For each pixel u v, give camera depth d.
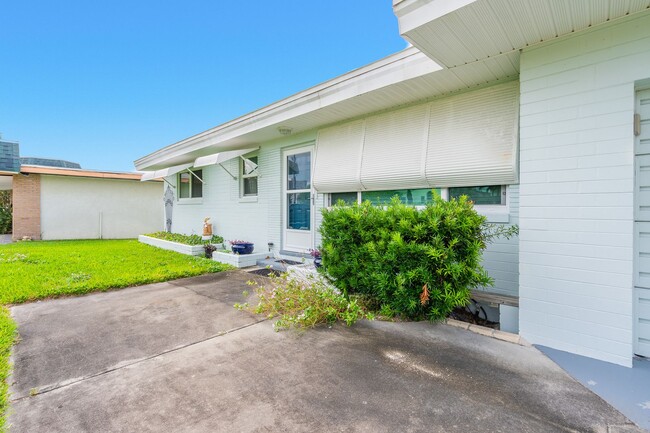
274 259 7.04
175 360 2.73
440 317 3.47
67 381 2.39
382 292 3.64
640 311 2.77
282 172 7.10
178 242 9.33
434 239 3.29
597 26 2.73
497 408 2.06
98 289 4.96
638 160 2.74
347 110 5.13
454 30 2.78
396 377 2.44
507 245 4.01
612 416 1.99
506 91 3.93
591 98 2.78
